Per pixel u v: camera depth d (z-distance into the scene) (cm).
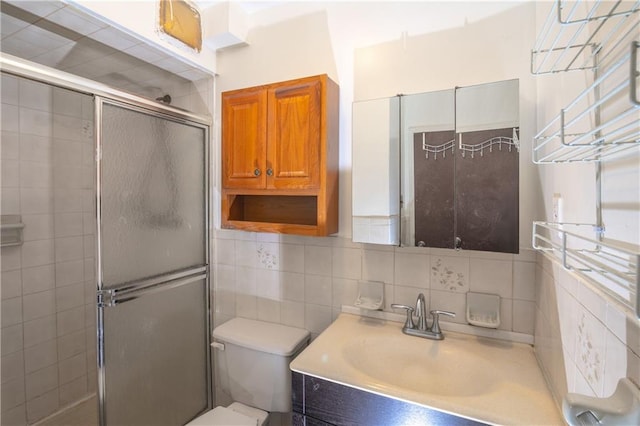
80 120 191
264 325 163
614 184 59
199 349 176
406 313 137
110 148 133
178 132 164
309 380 104
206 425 133
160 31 146
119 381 137
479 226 117
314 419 103
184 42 158
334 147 142
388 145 131
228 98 154
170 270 160
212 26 164
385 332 129
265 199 166
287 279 163
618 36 57
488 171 115
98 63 165
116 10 129
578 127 76
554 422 78
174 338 162
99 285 130
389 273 140
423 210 125
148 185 149
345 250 148
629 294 52
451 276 129
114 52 153
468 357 111
